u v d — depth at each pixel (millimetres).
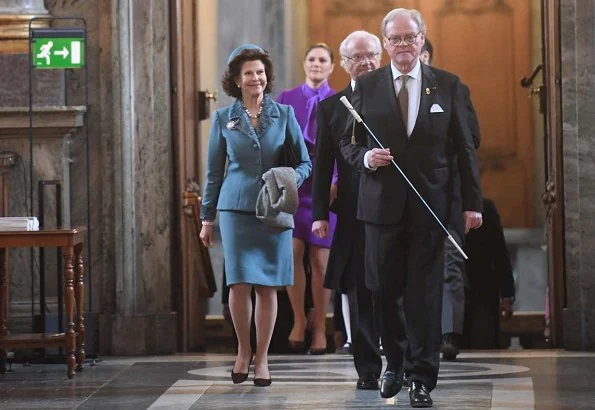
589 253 20875
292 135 17062
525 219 35312
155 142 20984
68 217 21000
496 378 17516
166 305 21047
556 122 21078
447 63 35125
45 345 18297
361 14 35219
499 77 35156
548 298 22203
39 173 20906
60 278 19688
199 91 23125
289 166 17062
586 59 20828
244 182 16781
